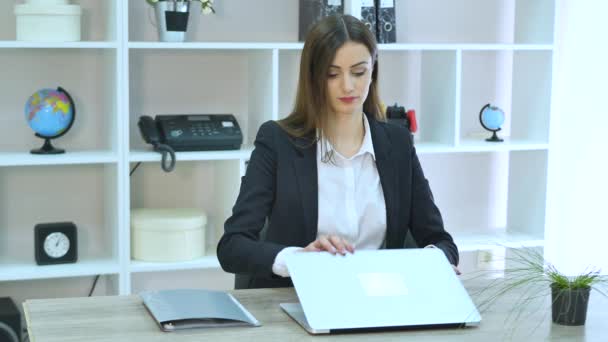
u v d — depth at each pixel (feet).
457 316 5.86
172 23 10.43
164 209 11.27
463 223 13.03
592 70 12.84
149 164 11.55
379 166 7.53
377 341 5.52
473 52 12.67
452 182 12.92
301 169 7.32
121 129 10.25
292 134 7.39
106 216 11.30
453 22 12.52
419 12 12.35
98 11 11.07
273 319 5.95
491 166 13.05
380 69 12.32
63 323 5.74
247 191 7.29
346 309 5.79
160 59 11.40
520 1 12.45
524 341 5.55
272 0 11.72
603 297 6.62
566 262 13.06
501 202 13.16
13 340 10.25
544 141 12.05
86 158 10.19
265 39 11.75
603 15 12.75
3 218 11.15
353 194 7.50
